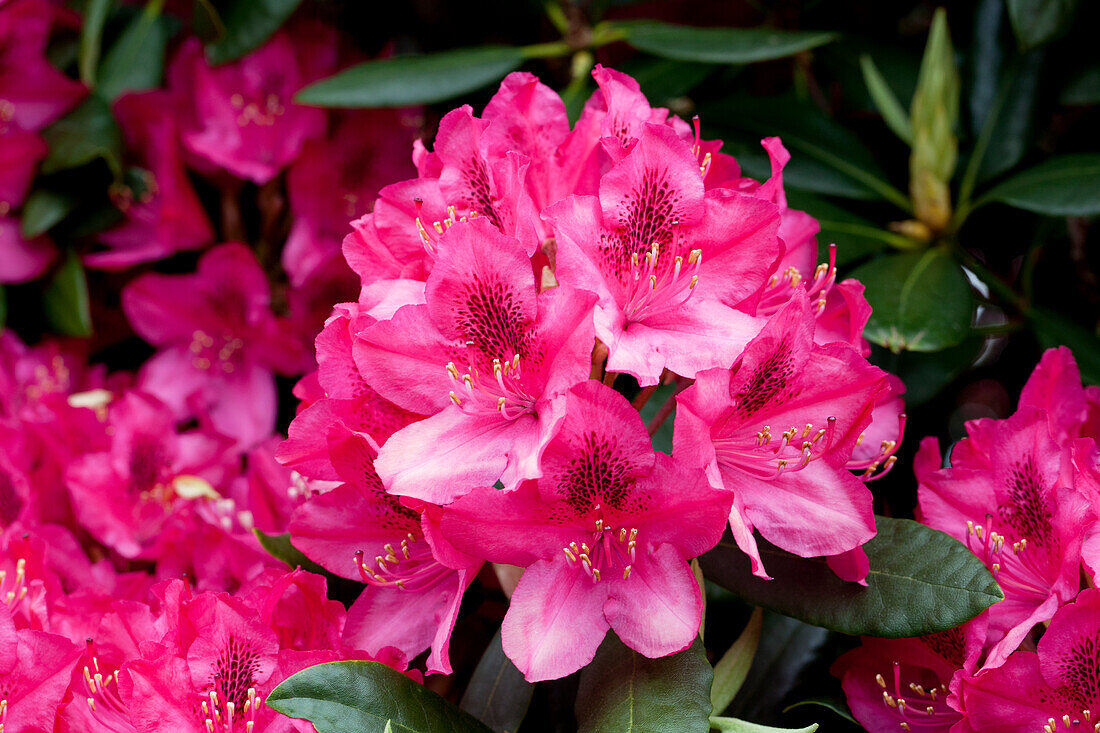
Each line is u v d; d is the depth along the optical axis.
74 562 0.80
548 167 0.70
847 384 0.68
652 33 0.87
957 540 0.69
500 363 0.68
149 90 0.91
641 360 0.66
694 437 0.66
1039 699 0.68
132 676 0.68
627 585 0.67
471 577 0.69
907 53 0.90
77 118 0.91
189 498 0.85
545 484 0.66
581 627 0.66
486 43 0.94
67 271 0.92
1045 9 0.81
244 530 0.83
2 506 0.83
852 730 0.74
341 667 0.66
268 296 0.91
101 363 0.98
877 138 0.92
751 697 0.76
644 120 0.70
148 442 0.86
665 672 0.67
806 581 0.70
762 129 0.88
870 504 0.68
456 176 0.70
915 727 0.72
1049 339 0.84
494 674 0.72
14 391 0.92
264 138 0.92
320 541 0.71
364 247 0.71
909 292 0.80
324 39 0.93
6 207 0.92
